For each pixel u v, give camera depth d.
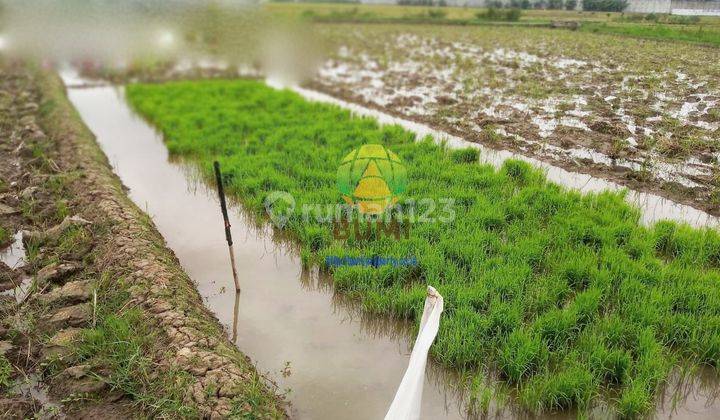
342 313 6.09
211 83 17.41
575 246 6.79
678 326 5.30
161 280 5.98
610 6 19.33
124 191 9.55
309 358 5.33
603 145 10.05
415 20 29.94
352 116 13.20
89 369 4.83
